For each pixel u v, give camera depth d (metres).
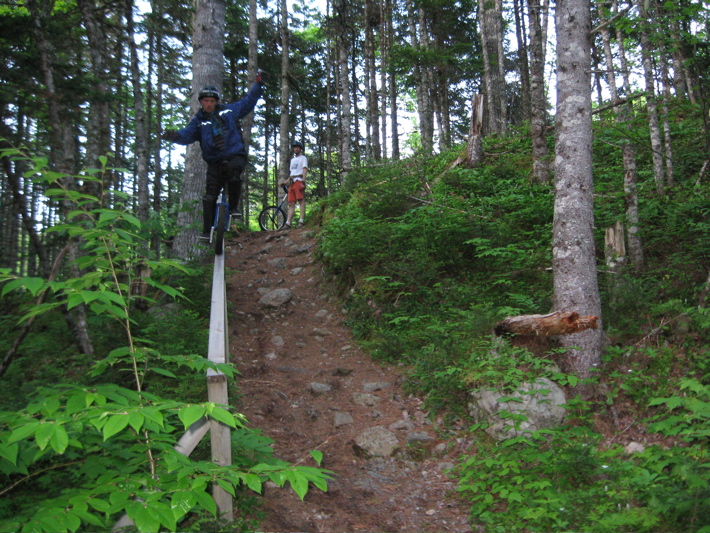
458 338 6.07
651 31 6.89
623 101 6.36
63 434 1.67
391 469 4.48
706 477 3.27
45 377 5.36
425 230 8.15
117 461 2.43
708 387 4.04
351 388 5.99
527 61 19.17
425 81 20.31
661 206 7.28
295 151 13.48
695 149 8.64
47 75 5.87
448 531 3.65
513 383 4.83
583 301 5.21
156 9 13.82
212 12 8.98
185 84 19.31
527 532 3.46
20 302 7.31
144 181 9.62
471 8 20.97
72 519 1.65
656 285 6.03
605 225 7.54
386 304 7.59
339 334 7.58
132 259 2.72
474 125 11.34
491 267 7.59
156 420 1.78
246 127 19.69
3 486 3.54
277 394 5.81
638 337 5.37
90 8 7.80
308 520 3.74
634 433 4.36
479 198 9.23
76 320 5.81
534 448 4.34
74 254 5.04
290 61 24.52
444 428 5.02
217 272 5.59
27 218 5.29
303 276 9.90
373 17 21.08
